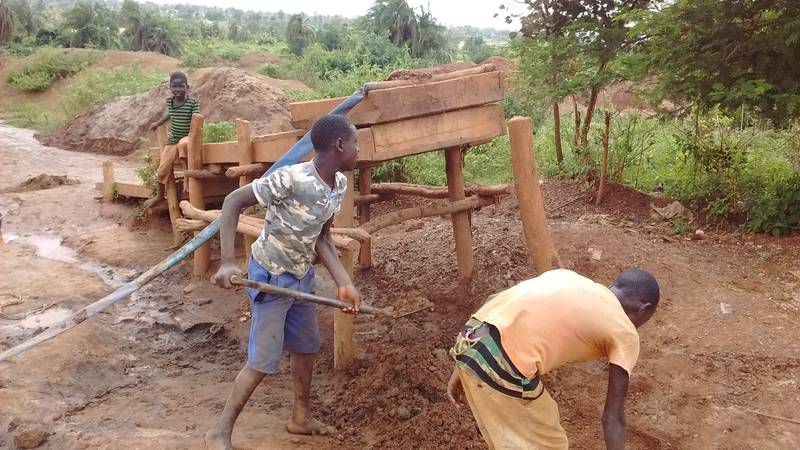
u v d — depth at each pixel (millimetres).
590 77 7219
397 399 4395
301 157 4273
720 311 4852
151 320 6074
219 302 6461
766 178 6816
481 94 4727
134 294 6762
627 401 4141
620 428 2707
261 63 33812
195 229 5344
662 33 6328
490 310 2910
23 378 4637
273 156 5691
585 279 2920
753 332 4566
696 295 5105
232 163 6809
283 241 3557
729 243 6211
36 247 8422
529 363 2756
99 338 5523
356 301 3732
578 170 7969
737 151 7105
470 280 5645
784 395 4012
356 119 4344
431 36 40438
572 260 5664
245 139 5867
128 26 48531
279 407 4512
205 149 7098
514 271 5746
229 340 5699
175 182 7988
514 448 2875
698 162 7199
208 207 8031
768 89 5609
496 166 10391
